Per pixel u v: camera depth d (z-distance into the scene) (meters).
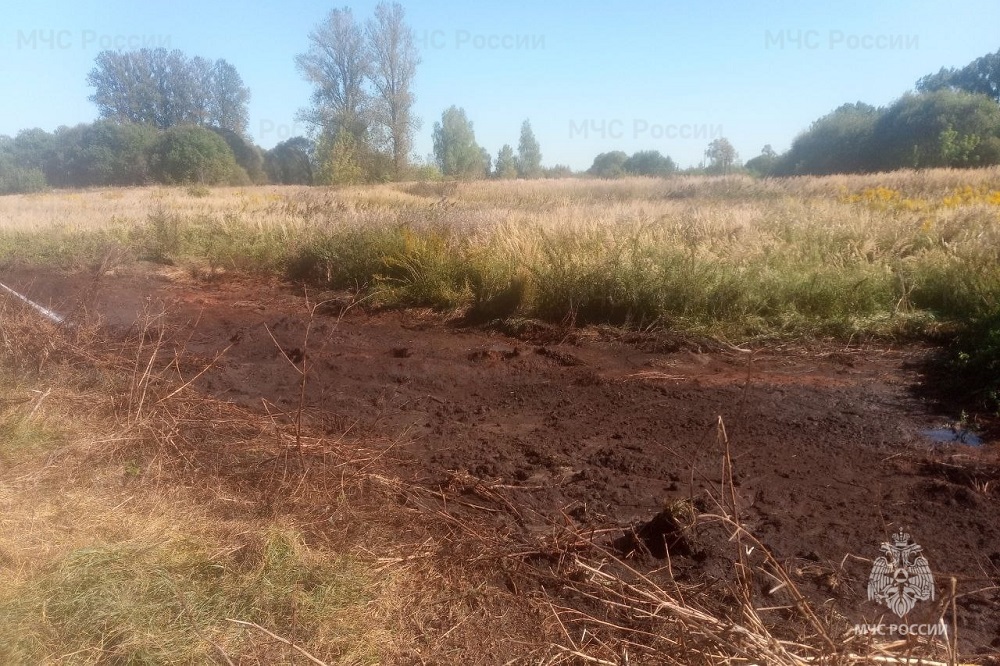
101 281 11.05
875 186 22.78
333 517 3.73
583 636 2.89
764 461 4.76
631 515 4.03
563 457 4.85
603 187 29.72
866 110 47.50
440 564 3.42
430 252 10.02
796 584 3.32
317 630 2.81
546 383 6.52
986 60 49.56
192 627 2.74
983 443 4.96
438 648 2.84
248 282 11.62
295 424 5.32
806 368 6.77
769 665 2.43
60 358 6.27
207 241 13.50
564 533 3.74
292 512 3.75
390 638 2.86
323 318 9.24
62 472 4.06
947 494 4.22
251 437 4.93
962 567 3.48
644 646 2.73
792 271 8.52
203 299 10.38
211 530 3.51
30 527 3.40
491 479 4.48
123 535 3.40
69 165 58.28
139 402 5.04
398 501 4.09
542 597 3.21
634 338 7.77
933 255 8.85
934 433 5.16
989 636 2.96
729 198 21.91
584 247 9.77
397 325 8.85
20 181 54.81
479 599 3.16
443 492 4.26
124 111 70.62
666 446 5.02
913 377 6.37
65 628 2.69
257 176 60.44
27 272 12.16
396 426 5.47
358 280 10.72
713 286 8.21
